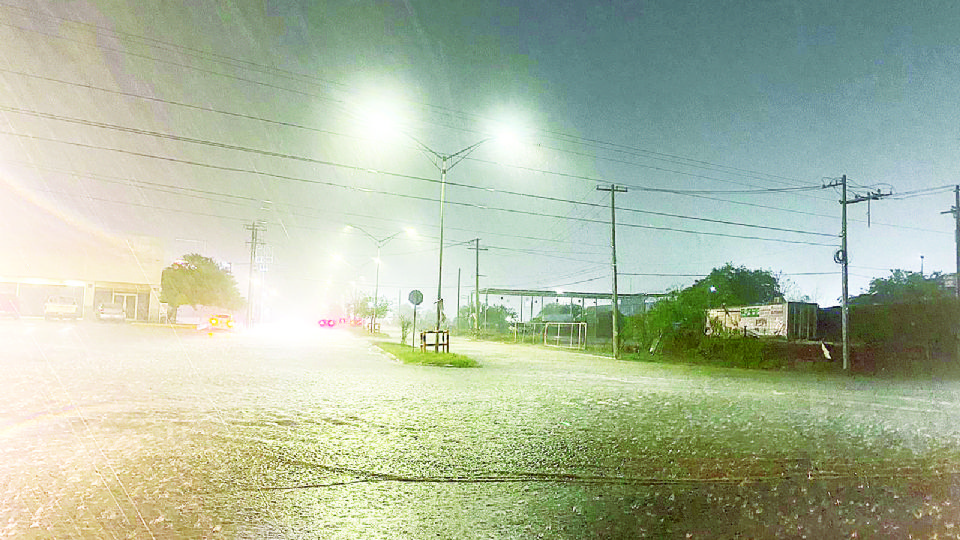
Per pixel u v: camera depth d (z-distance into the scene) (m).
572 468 7.67
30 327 40.12
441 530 5.35
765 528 5.62
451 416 11.26
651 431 10.50
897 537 5.46
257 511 5.72
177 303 59.50
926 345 34.00
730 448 9.19
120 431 9.02
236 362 21.50
